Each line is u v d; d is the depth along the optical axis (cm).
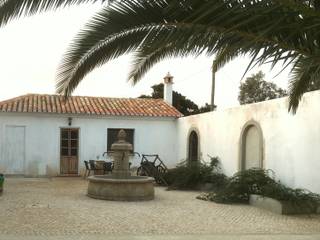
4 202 1369
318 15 451
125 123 2491
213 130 2034
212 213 1251
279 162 1517
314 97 1343
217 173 1900
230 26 516
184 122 2422
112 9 554
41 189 1762
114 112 2456
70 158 2416
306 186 1370
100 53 614
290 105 1045
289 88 1000
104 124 2461
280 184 1417
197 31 534
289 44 527
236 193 1466
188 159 2192
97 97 2744
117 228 1001
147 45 581
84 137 2431
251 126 1720
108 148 2464
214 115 2027
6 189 1730
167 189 1864
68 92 655
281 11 459
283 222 1129
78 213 1194
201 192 1786
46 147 2383
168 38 557
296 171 1423
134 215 1184
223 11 473
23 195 1555
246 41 530
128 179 1533
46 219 1091
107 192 1484
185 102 4244
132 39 586
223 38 543
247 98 3644
